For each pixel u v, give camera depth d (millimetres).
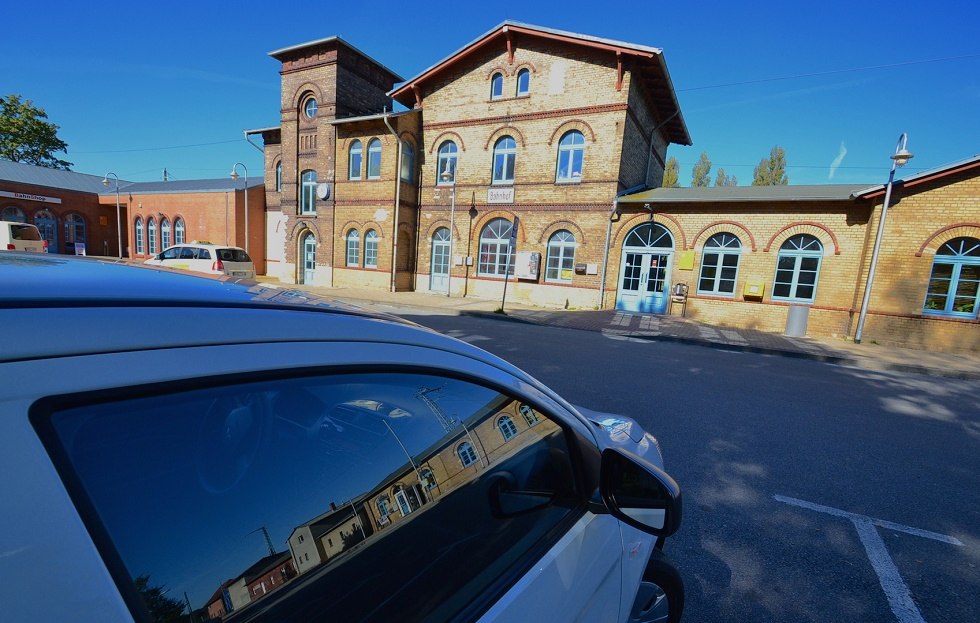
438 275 18078
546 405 1467
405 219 17891
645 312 14664
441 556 1062
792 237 12820
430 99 17469
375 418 1033
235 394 778
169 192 25828
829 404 6090
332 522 917
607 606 1456
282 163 20406
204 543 729
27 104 36250
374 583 934
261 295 1083
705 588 2502
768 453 4352
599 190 14852
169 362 697
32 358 580
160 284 964
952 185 10695
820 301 12516
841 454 4406
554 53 15188
